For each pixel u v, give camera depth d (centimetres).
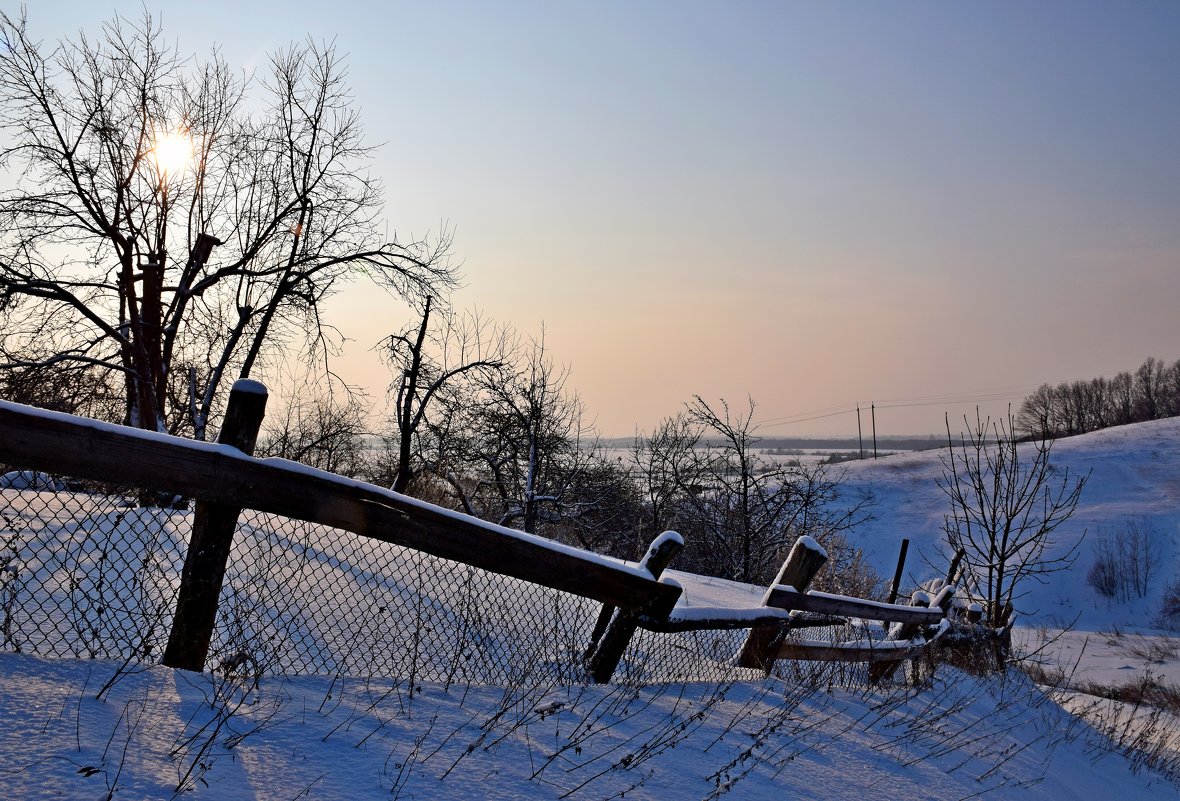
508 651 465
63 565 331
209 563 344
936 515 6431
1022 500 1219
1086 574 5459
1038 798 594
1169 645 3738
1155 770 958
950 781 525
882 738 570
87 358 1477
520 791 322
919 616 829
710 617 542
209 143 1672
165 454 322
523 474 1977
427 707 380
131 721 289
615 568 467
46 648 338
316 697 356
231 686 340
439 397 1714
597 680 496
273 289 1669
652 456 2348
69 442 302
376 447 1805
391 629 451
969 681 955
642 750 397
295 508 351
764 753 456
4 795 226
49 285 1491
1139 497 6394
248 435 343
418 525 388
